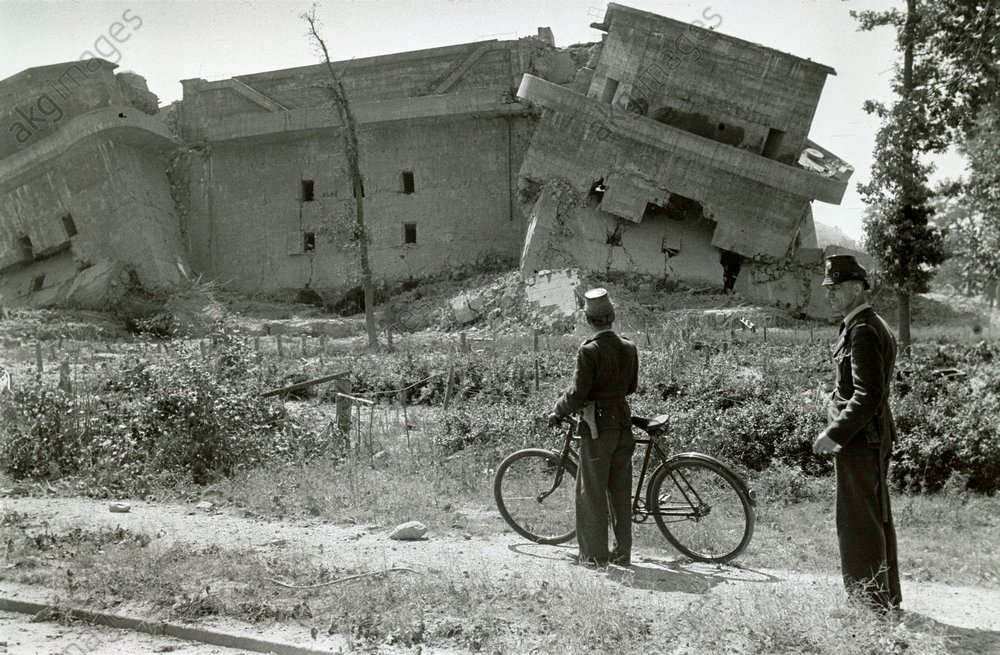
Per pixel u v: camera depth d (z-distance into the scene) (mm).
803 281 35594
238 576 5449
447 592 5129
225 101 46281
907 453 9969
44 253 44969
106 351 23094
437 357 19750
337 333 37969
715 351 19953
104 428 9766
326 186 44312
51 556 5953
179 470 9266
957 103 18391
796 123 34656
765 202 34750
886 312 35625
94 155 42906
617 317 31578
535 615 4793
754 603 4844
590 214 36875
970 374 13773
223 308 39500
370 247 43094
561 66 41969
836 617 4570
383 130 43281
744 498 6098
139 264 42656
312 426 11227
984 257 20188
